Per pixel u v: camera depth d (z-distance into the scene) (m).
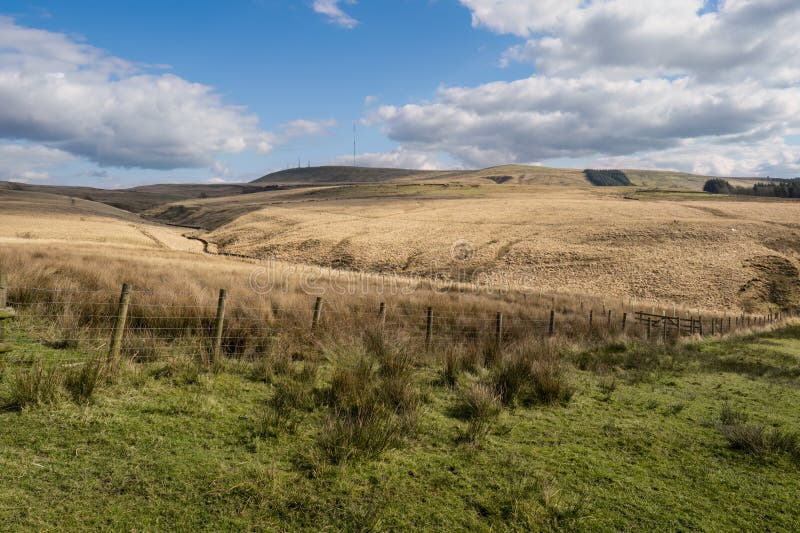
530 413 6.34
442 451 4.85
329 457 4.43
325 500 3.72
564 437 5.50
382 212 105.00
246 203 173.12
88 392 5.25
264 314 9.76
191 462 4.13
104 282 12.16
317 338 9.13
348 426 4.79
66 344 7.16
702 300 45.16
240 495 3.69
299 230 82.94
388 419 5.34
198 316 8.76
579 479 4.41
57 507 3.33
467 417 5.97
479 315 14.71
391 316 12.55
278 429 4.92
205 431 4.80
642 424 6.13
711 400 7.61
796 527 3.77
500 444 5.14
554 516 3.73
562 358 10.14
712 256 54.81
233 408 5.51
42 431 4.41
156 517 3.33
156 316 8.84
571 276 52.91
